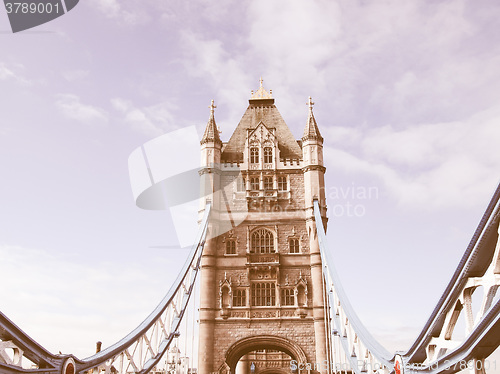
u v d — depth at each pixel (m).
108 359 32.59
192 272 58.03
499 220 20.27
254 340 58.53
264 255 61.69
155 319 42.31
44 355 24.36
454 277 22.98
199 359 58.16
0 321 21.25
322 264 59.34
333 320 51.81
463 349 22.94
